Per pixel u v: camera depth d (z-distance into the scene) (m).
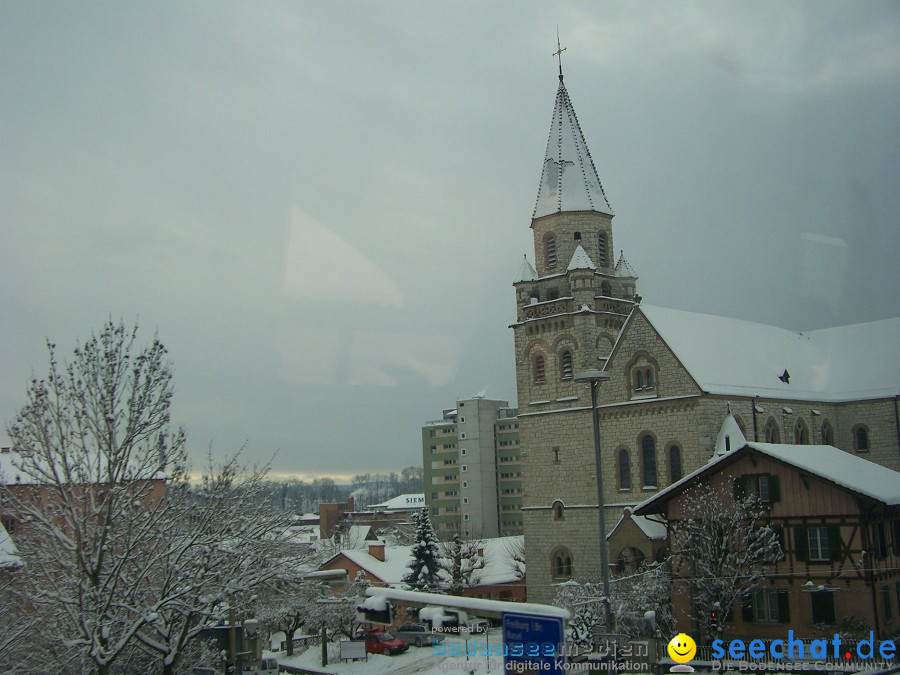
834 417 81.12
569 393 76.06
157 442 29.25
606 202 82.38
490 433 145.62
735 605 47.06
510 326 80.31
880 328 83.69
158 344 39.16
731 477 49.09
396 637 55.34
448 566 84.00
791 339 86.69
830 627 44.09
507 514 144.00
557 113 83.81
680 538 49.59
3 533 36.12
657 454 69.62
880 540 45.53
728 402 69.31
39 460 29.50
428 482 148.38
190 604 27.91
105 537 26.14
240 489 31.39
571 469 75.06
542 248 82.00
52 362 29.42
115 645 26.91
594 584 56.81
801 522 46.09
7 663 28.52
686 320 75.62
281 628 66.06
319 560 45.16
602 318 77.06
